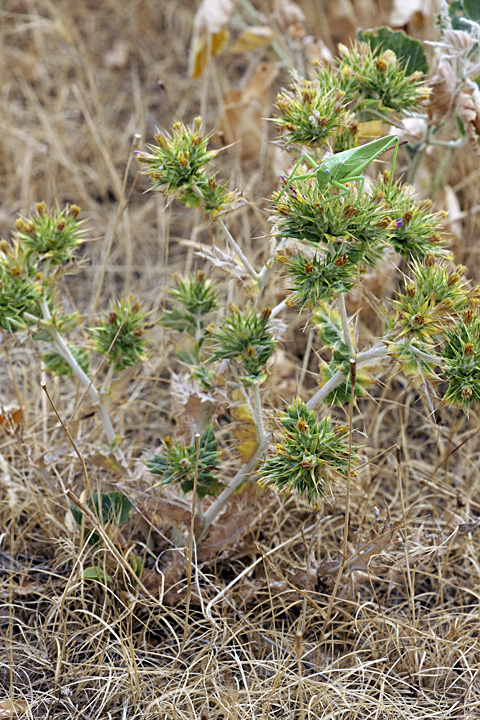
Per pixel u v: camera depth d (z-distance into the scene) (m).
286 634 3.48
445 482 4.19
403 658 3.39
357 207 2.65
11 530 3.73
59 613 3.55
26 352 5.07
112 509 3.52
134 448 4.36
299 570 3.65
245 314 3.19
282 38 6.18
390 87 3.33
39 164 6.29
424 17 5.61
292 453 2.89
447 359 2.77
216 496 3.44
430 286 2.84
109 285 5.63
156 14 7.77
